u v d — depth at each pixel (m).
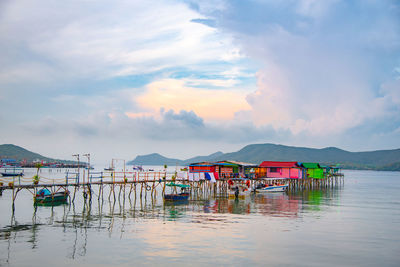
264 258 25.03
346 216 42.75
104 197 62.41
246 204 53.75
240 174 77.12
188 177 64.94
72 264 23.44
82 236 30.66
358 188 98.94
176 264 23.55
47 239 29.53
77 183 52.31
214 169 73.44
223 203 54.88
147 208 48.03
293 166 84.75
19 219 38.44
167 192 74.56
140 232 32.34
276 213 44.50
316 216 42.47
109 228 33.97
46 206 48.59
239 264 23.70
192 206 50.59
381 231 33.94
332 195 73.00
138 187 90.94
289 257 25.34
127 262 23.89
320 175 90.88
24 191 69.94
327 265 23.77
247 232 32.78
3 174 121.62
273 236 31.33
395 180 164.38
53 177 129.38
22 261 23.92
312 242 29.45
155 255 25.38
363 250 27.28
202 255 25.50
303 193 77.44
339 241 29.88
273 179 81.75
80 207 48.28
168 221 37.94
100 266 23.11
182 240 29.53
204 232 32.56
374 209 49.59
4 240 29.05
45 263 23.59
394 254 26.31
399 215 43.88
